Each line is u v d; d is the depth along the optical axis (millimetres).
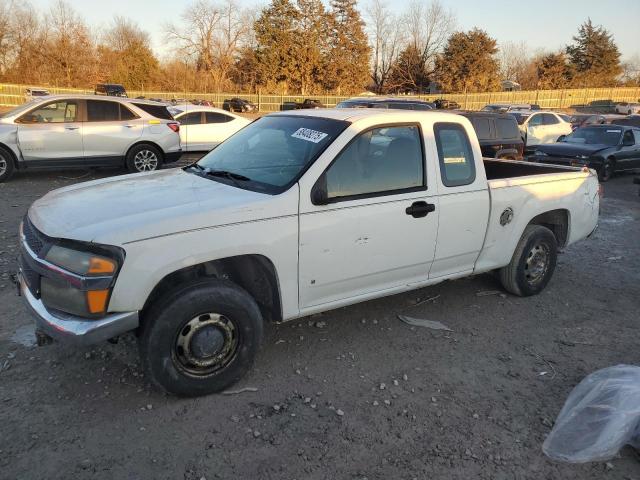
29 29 56594
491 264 4727
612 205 10727
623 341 4418
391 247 3904
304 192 3451
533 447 3027
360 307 4812
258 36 64688
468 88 67750
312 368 3748
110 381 3461
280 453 2883
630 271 6316
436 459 2896
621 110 49188
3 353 3746
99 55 61062
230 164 4012
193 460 2799
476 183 4383
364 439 3027
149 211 3133
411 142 4023
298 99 51938
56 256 2955
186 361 3209
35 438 2900
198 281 3193
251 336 3379
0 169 10258
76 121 10742
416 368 3822
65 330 2885
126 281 2900
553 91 57844
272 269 3414
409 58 71188
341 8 65562
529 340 4359
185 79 65375
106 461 2758
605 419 2994
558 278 5949
